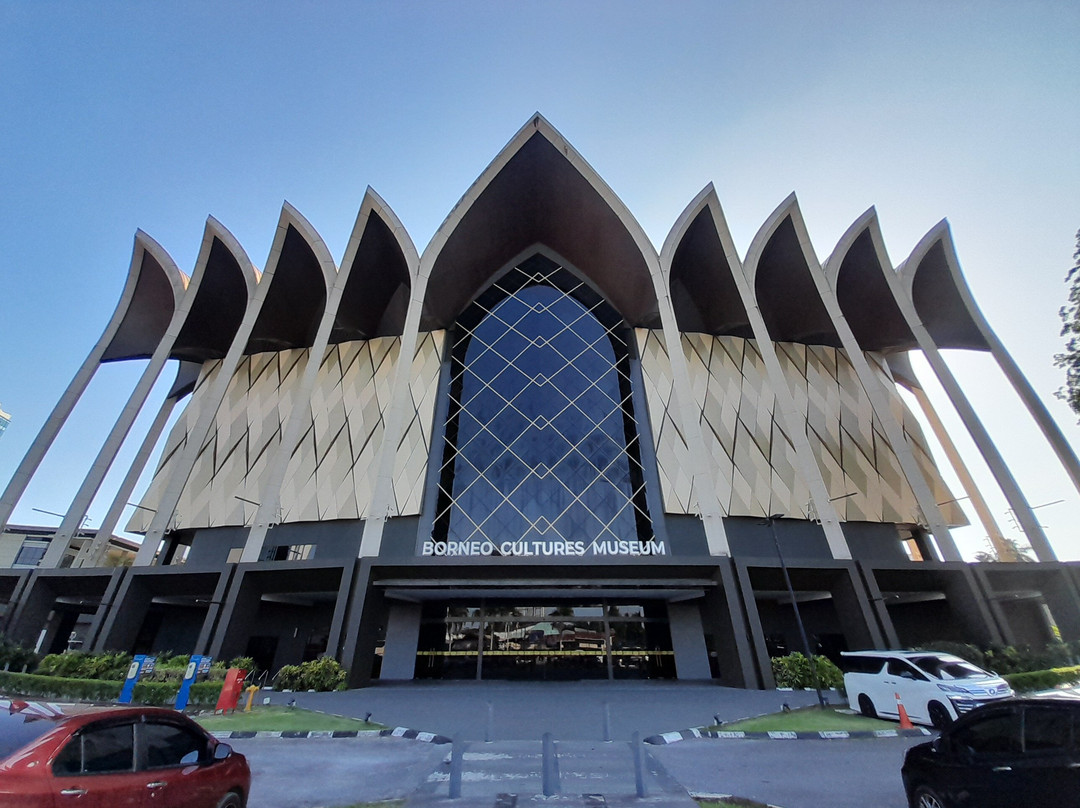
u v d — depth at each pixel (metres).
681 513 28.56
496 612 25.53
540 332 34.47
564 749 10.66
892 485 32.81
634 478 29.67
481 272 36.19
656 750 10.68
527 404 31.62
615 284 35.75
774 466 31.39
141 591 24.33
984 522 36.72
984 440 29.00
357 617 20.83
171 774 4.77
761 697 17.48
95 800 3.94
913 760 6.58
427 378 32.91
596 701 16.81
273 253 32.31
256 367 37.59
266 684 27.45
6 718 4.21
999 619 23.20
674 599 25.58
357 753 10.41
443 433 31.36
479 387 32.66
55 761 3.86
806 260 31.92
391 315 37.28
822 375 36.47
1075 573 25.19
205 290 35.25
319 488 30.89
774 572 22.81
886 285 35.34
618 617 25.42
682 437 30.86
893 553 31.41
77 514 27.05
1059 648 22.23
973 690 11.69
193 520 31.78
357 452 31.53
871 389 28.66
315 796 7.58
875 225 33.38
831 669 19.56
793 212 32.25
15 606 24.75
